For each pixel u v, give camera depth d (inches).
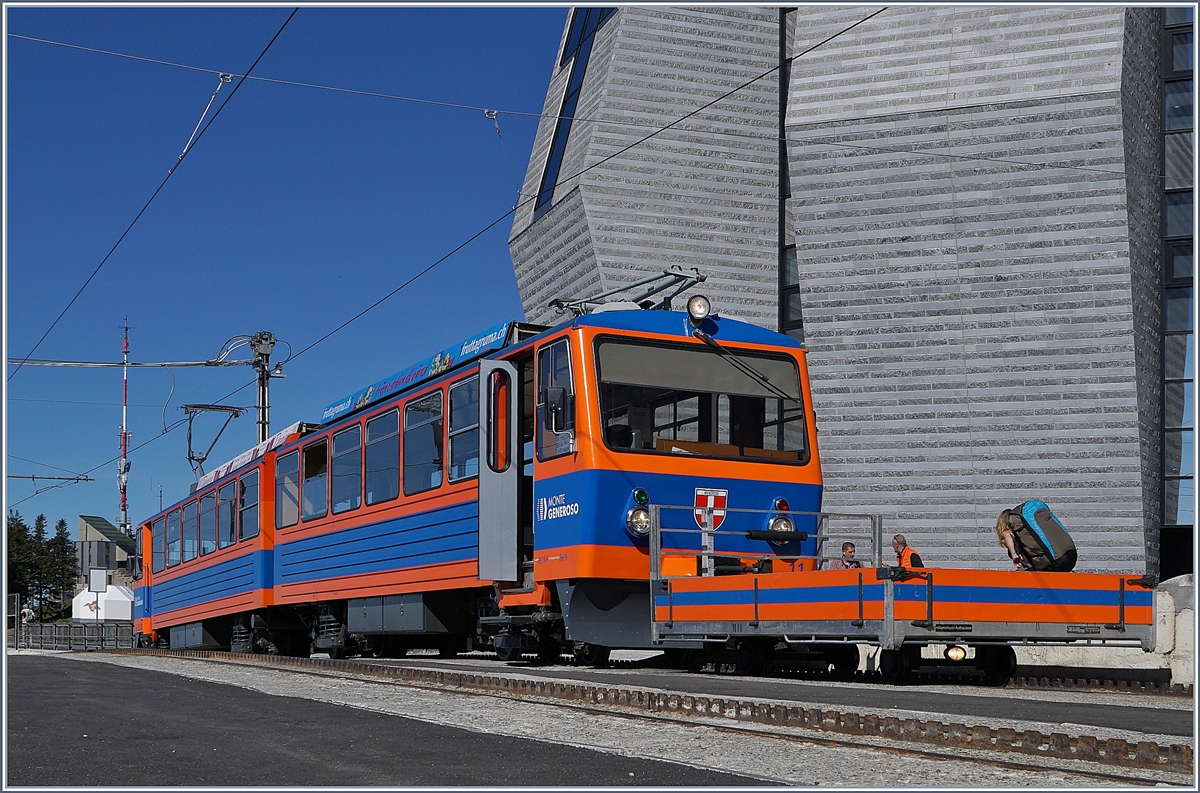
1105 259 802.2
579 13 1043.3
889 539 850.8
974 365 833.5
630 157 915.4
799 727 295.1
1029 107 806.5
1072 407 813.9
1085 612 404.2
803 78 869.2
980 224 826.2
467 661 616.1
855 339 859.4
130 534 1747.0
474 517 524.1
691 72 931.3
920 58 840.9
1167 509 848.9
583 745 271.1
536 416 517.3
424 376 603.5
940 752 255.4
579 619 484.1
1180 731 280.8
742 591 433.7
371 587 630.5
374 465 637.9
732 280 930.7
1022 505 442.6
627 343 499.8
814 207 863.7
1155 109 865.5
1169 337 864.9
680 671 505.4
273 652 806.5
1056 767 238.2
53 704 371.9
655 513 475.5
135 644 1162.6
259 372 1156.5
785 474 518.6
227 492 872.9
